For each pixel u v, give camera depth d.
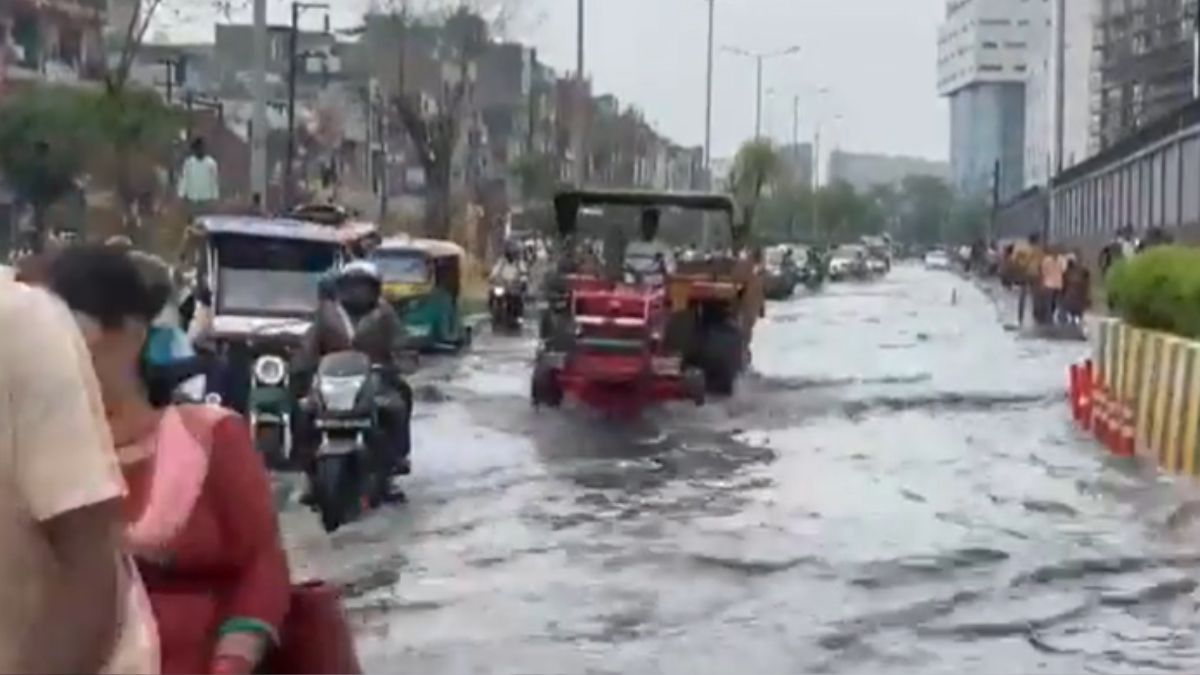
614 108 132.88
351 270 17.91
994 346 48.12
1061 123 106.25
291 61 62.56
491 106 117.75
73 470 4.10
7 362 4.08
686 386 28.25
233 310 22.48
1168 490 19.70
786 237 169.25
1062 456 23.06
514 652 11.63
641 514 17.61
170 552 5.61
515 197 111.31
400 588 13.70
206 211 37.34
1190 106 61.19
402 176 95.94
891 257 186.88
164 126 53.34
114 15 73.94
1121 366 24.33
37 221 51.94
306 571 8.68
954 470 21.41
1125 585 14.19
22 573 4.12
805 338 51.84
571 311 28.36
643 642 11.99
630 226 31.94
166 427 5.66
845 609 13.14
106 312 5.38
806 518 17.44
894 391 32.91
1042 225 113.88
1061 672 11.32
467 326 46.94
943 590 13.88
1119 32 144.88
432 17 79.25
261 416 18.39
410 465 19.67
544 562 14.90
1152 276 23.78
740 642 12.01
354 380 16.45
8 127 51.03
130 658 4.25
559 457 22.25
